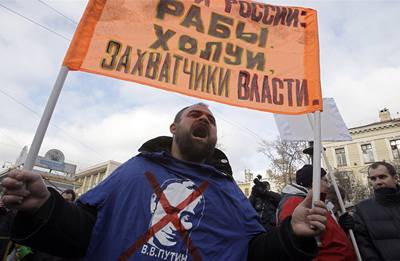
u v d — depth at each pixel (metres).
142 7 1.89
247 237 1.59
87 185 37.28
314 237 1.30
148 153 1.67
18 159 21.56
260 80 1.91
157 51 1.82
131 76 1.71
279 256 1.36
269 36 2.04
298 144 17.16
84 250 1.34
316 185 1.39
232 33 2.01
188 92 1.78
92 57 1.67
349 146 27.06
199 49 1.91
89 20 1.74
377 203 2.72
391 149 24.89
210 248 1.42
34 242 1.19
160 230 1.38
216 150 2.01
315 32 2.04
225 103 1.82
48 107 1.38
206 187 1.62
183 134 1.76
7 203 1.09
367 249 2.61
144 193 1.47
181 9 1.97
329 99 3.51
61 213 1.24
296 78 1.92
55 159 23.31
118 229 1.37
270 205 3.83
